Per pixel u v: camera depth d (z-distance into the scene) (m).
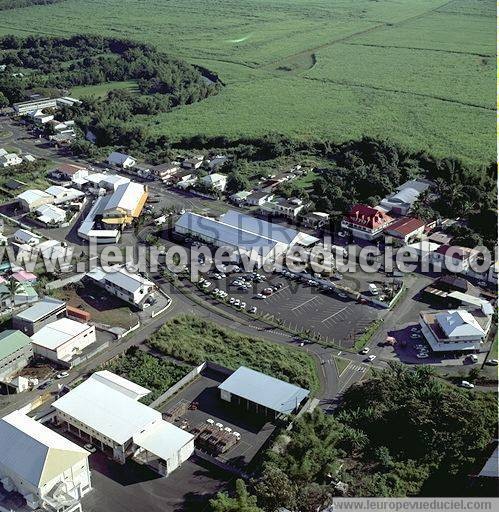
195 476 105.50
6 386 126.06
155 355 136.38
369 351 138.88
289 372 130.75
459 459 108.44
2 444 102.62
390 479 104.06
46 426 115.62
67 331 138.50
